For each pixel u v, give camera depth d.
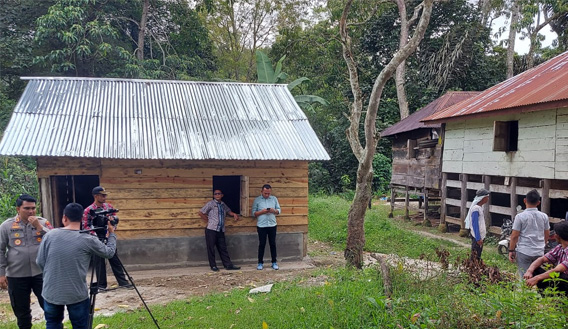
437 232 13.45
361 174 8.11
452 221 13.21
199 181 9.37
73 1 17.50
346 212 15.30
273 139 9.70
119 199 8.92
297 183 9.98
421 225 14.91
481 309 4.41
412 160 15.66
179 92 10.97
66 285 4.29
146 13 20.78
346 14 8.20
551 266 4.58
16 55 18.19
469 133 12.38
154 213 9.12
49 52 19.05
